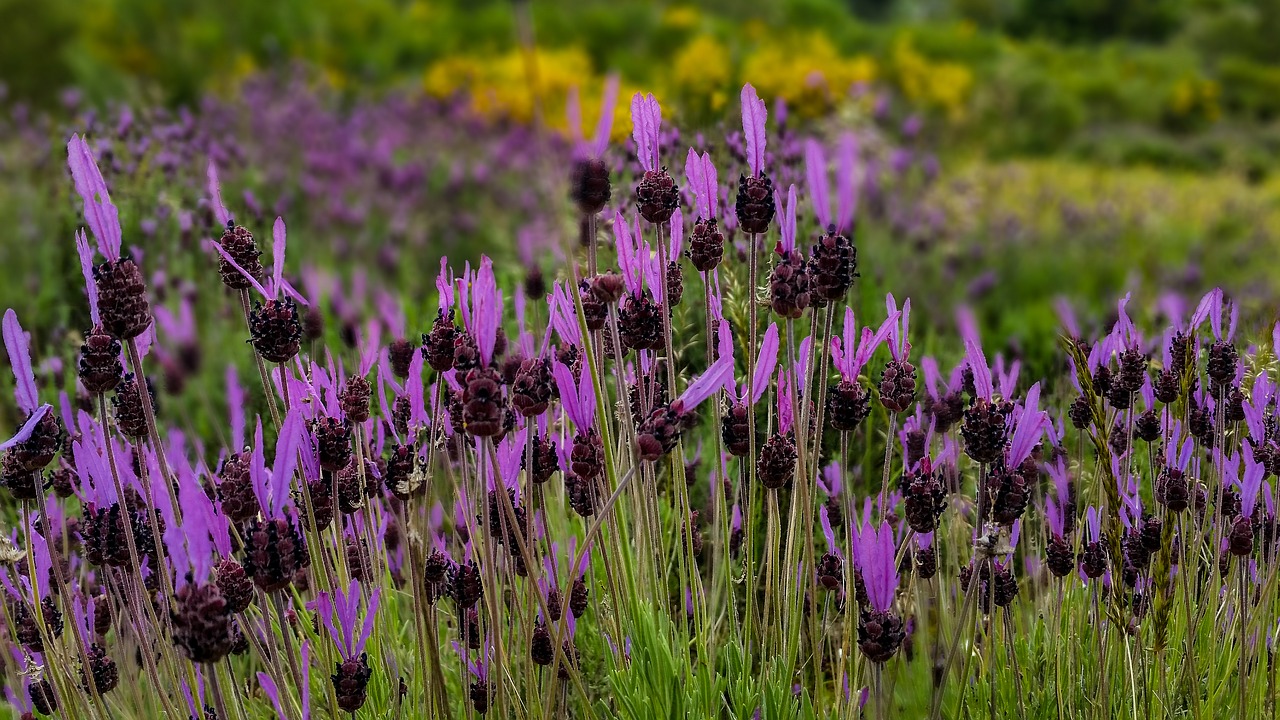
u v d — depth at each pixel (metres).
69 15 7.93
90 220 1.08
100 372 1.11
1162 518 1.23
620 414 1.16
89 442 1.14
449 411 1.14
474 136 6.08
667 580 1.25
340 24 11.41
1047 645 1.27
